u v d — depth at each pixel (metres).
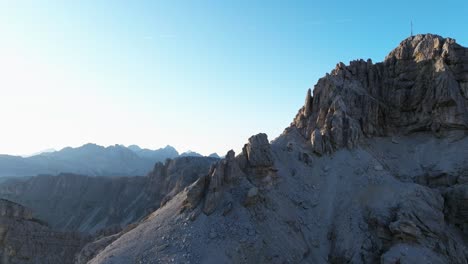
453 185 75.81
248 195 67.88
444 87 88.94
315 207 74.19
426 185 78.38
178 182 155.62
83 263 80.81
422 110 92.62
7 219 105.19
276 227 66.31
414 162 85.06
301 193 76.38
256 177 74.94
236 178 72.88
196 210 68.12
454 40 94.44
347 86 97.38
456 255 61.22
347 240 66.44
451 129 87.38
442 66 91.25
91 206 178.75
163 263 58.19
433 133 90.00
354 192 75.81
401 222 63.19
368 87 101.06
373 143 91.06
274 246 62.75
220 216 66.31
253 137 78.56
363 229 67.50
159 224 68.94
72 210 177.12
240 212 66.75
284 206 71.62
